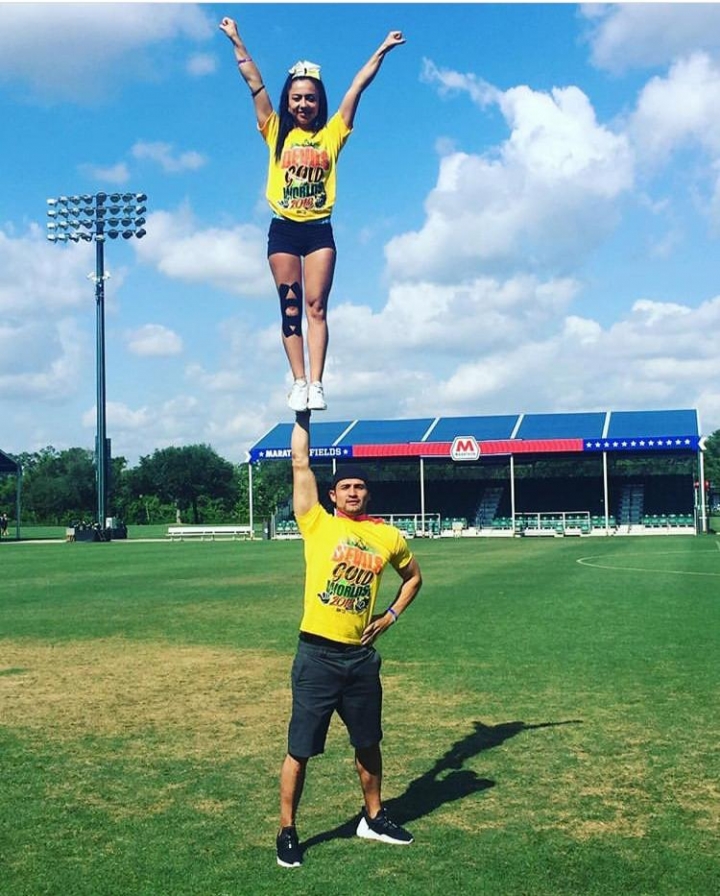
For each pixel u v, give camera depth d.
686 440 49.56
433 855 5.59
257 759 7.62
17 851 5.71
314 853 5.66
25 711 9.38
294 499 6.04
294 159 6.29
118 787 6.93
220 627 15.17
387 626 6.04
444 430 55.56
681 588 19.95
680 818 6.14
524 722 8.61
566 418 55.31
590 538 47.69
